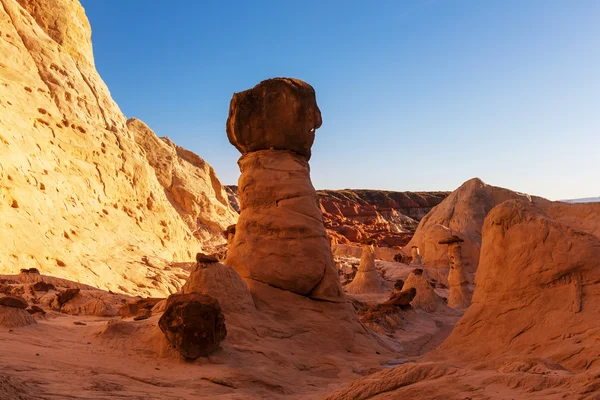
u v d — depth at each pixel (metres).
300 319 11.98
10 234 25.33
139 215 41.88
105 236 34.69
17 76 35.06
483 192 50.12
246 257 12.83
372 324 16.16
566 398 4.19
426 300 21.47
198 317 8.48
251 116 13.65
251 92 13.82
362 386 5.59
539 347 8.89
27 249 25.83
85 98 41.84
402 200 144.38
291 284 12.61
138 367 7.80
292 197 13.28
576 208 11.03
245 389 7.62
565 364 8.15
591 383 4.29
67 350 8.20
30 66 37.47
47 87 37.81
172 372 7.80
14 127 30.81
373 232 101.81
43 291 17.19
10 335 8.57
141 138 56.22
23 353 7.21
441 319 19.72
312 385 8.87
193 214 55.59
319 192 130.38
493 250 10.49
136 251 36.38
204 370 8.00
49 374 6.18
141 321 10.45
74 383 5.98
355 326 12.85
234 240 13.38
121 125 46.06
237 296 11.06
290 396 7.76
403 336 15.98
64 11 44.38
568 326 8.76
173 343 8.50
